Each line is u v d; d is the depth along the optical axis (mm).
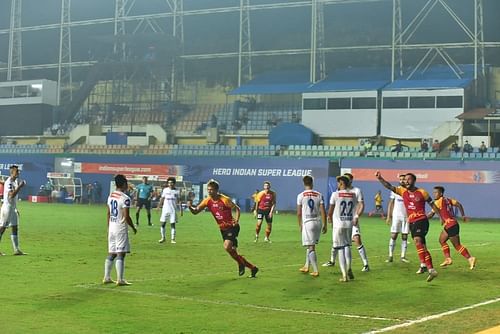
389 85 53750
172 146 57656
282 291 12070
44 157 59344
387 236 27250
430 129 52219
